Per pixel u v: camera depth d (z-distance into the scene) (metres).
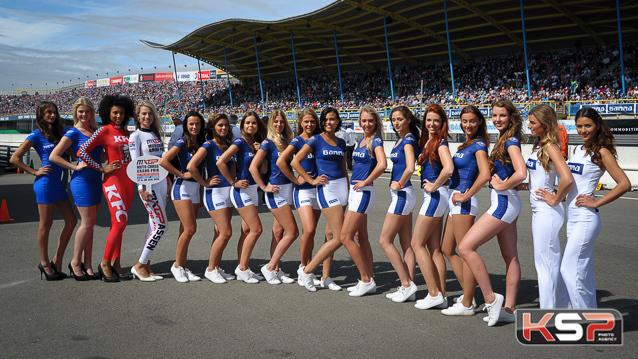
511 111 3.46
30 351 3.03
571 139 12.66
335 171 4.26
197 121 4.56
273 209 4.48
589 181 3.28
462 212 3.57
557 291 3.62
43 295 4.15
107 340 3.20
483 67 34.69
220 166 4.36
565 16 27.88
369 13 30.95
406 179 3.81
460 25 31.56
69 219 4.64
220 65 50.84
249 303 3.96
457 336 3.27
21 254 5.56
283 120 4.55
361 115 4.14
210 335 3.28
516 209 3.43
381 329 3.39
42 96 75.69
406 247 4.25
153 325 3.47
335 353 2.99
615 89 25.56
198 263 5.26
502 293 4.18
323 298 4.11
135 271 4.63
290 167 4.52
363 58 41.97
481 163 3.43
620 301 3.89
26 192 11.52
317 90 44.16
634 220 7.35
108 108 4.59
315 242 6.28
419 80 37.03
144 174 4.48
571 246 3.31
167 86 67.56
